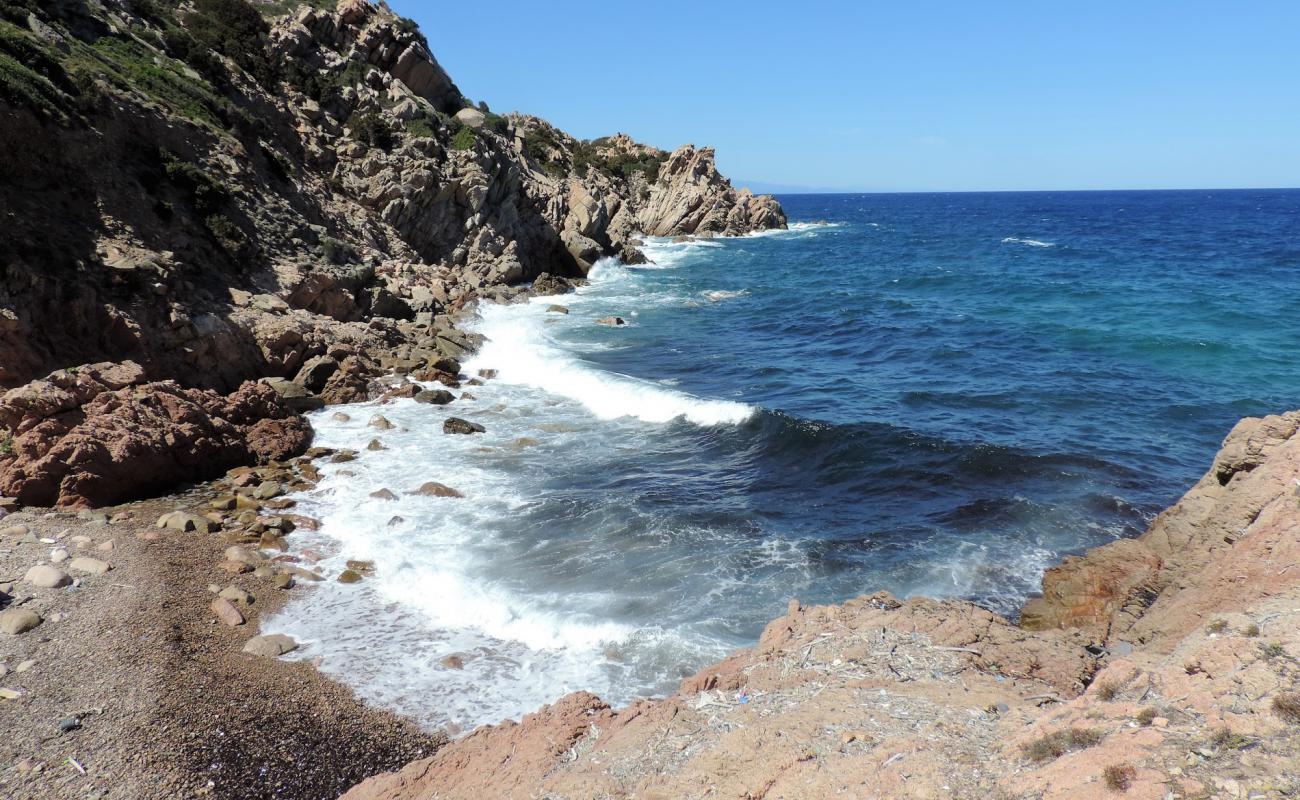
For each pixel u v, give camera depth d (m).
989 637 11.19
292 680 12.59
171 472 19.92
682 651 13.11
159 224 27.17
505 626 14.16
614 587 15.35
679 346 37.50
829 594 14.90
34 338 21.23
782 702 9.58
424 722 11.73
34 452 17.98
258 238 31.91
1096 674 9.48
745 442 23.66
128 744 10.76
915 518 18.27
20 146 23.44
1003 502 18.75
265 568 15.99
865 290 53.88
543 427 25.38
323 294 32.50
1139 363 31.89
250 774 10.52
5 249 21.27
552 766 9.22
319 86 48.69
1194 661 7.77
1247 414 25.03
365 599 15.16
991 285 54.12
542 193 63.47
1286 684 7.01
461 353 33.91
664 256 80.69
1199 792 6.19
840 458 21.86
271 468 21.31
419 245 48.78
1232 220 133.25
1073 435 23.42
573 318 44.03
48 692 11.62
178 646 13.07
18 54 25.78
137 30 38.75
